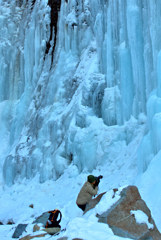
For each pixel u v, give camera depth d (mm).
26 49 20547
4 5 23859
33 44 20219
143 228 4812
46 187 12617
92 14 15867
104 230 4746
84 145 11805
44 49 19047
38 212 10617
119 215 4891
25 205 11891
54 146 14039
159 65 8516
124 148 10875
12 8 23656
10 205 12883
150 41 9875
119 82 11695
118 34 11969
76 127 12734
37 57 19703
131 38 10555
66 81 16047
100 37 13211
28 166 15250
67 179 12125
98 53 13422
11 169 16125
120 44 11672
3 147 20109
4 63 22172
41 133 15438
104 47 12852
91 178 6633
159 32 9227
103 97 12266
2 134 20859
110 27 12266
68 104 15273
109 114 11703
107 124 11812
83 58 15945
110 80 12094
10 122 20953
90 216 5062
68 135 12953
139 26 10516
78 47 16578
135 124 10773
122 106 11211
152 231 4906
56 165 13086
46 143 14789
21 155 16156
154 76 9305
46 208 10648
